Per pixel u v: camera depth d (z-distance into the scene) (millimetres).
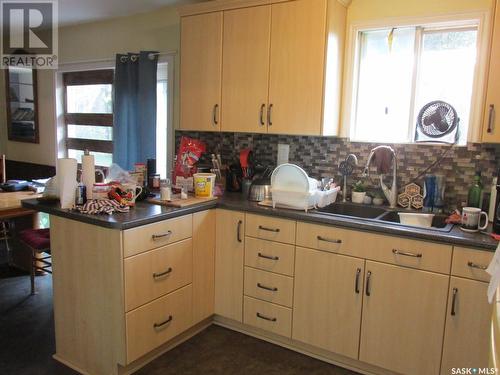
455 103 2562
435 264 2053
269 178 2859
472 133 2371
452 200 2574
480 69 2330
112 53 4117
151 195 2752
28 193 3408
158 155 3967
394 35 2689
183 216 2475
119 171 2848
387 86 2758
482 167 2461
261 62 2785
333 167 2963
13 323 2838
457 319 2031
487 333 1965
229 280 2762
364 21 2697
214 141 3521
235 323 2844
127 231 2098
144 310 2266
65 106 4809
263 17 2740
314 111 2623
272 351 2596
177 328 2535
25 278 3613
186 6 3021
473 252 1951
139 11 3738
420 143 2590
